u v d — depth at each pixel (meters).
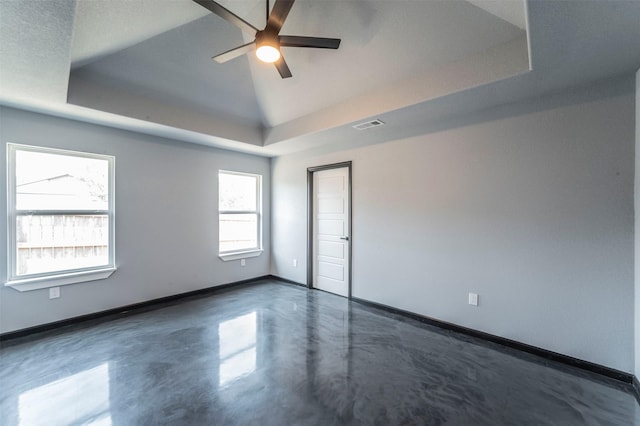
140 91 3.13
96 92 2.87
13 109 2.84
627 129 2.16
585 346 2.33
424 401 1.95
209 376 2.22
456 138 3.04
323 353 2.59
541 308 2.54
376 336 2.95
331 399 1.96
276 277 5.27
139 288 3.73
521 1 1.83
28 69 2.10
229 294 4.38
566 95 2.40
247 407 1.88
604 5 1.41
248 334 2.97
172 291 4.05
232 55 2.34
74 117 3.09
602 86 2.25
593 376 2.23
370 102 3.06
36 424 1.72
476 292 2.92
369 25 2.47
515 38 2.14
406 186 3.46
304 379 2.19
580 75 2.16
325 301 4.06
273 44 2.08
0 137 2.79
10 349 2.62
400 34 2.44
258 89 3.70
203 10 2.46
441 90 2.53
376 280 3.77
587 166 2.32
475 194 2.92
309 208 4.66
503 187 2.74
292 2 1.78
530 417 1.81
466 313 2.99
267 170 5.28
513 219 2.69
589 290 2.32
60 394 1.99
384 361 2.46
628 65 2.02
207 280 4.45
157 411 1.83
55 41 1.76
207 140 4.07
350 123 3.31
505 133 2.72
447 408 1.88
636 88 2.11
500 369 2.34
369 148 3.82
